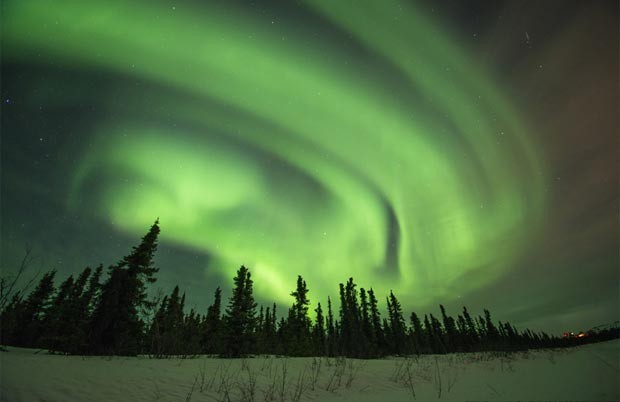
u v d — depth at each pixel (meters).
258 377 9.28
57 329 18.02
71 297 21.77
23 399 5.71
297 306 38.47
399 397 7.40
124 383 7.62
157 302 18.73
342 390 8.52
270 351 26.66
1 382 6.25
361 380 9.65
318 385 8.91
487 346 26.33
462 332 56.28
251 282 27.77
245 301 26.06
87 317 18.11
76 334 16.33
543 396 6.16
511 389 7.17
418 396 7.35
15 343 21.08
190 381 8.35
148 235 21.78
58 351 16.56
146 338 17.06
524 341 59.59
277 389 8.24
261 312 44.69
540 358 14.66
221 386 8.13
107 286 18.81
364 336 36.88
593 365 9.62
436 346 40.03
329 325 44.12
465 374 10.33
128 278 19.47
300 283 40.34
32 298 25.73
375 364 12.55
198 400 6.95
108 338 17.11
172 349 15.30
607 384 6.67
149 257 20.91
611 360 10.25
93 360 10.82
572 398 5.78
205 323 27.69
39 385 6.53
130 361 11.04
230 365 11.03
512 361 13.97
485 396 6.70
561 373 8.80
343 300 47.03
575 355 13.76
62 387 6.67
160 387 7.62
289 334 34.66
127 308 18.42
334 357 15.38
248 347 22.80
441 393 7.44
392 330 49.84
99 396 6.52
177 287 25.08
